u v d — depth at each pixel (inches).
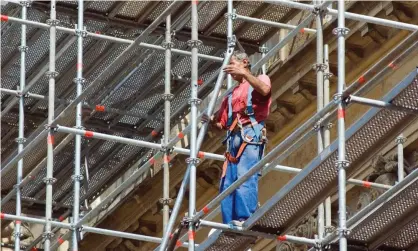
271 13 1517.0
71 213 1721.2
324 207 1305.4
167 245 1196.5
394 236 1170.6
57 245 1475.1
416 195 1121.4
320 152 1143.6
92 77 1595.7
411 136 1368.1
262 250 1523.1
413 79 1067.9
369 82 1101.7
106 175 1691.7
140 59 1556.3
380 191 1376.7
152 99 1609.3
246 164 1170.6
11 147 1681.8
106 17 1541.6
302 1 1508.4
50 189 1390.3
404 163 1373.0
